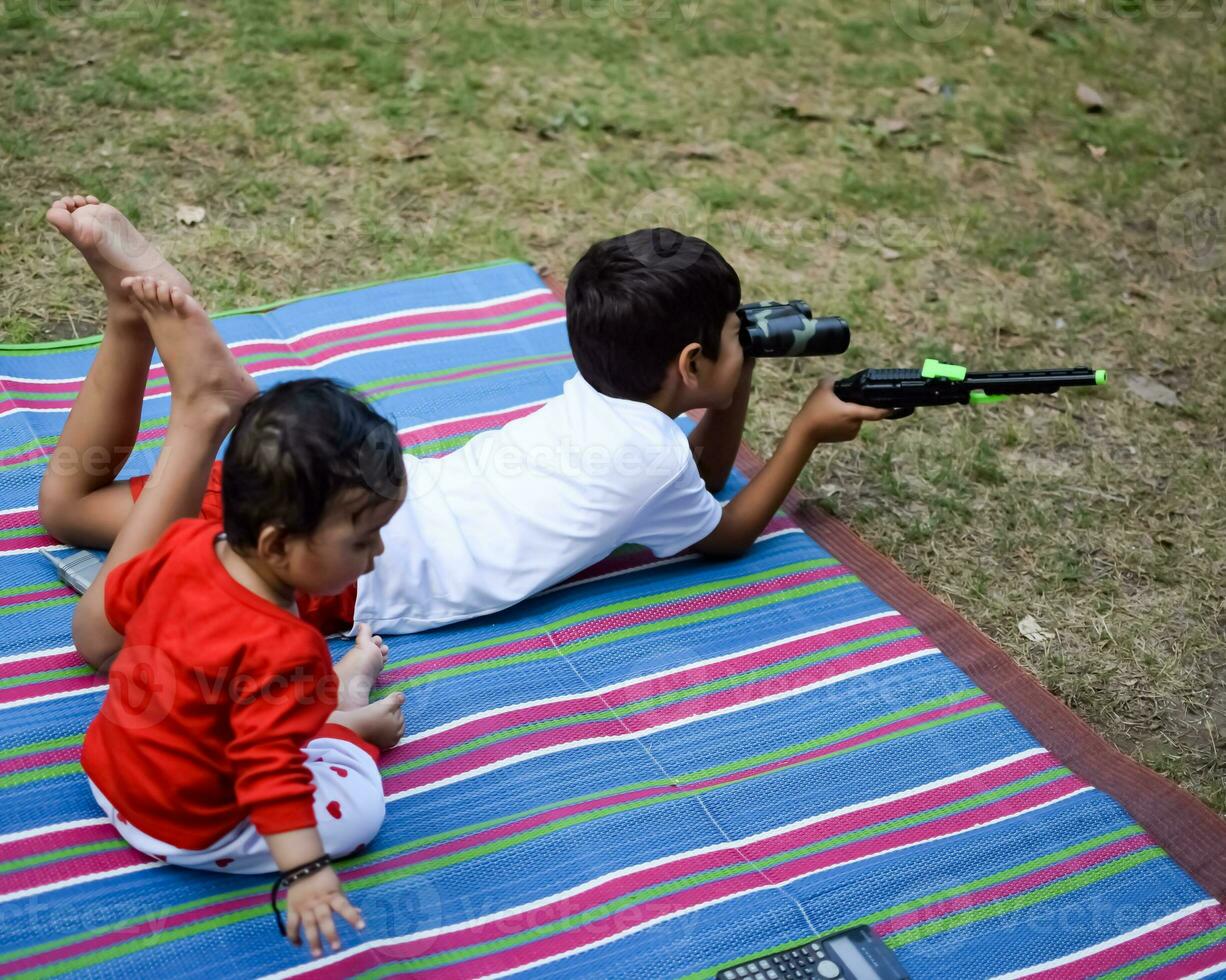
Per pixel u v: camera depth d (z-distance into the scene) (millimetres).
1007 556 3090
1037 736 2539
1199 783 2572
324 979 1850
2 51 4402
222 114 4324
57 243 3662
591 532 2469
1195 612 2975
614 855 2117
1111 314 4020
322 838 1946
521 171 4316
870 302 3943
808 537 2943
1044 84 5258
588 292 2404
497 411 3088
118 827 1965
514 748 2299
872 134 4773
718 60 5113
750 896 2061
